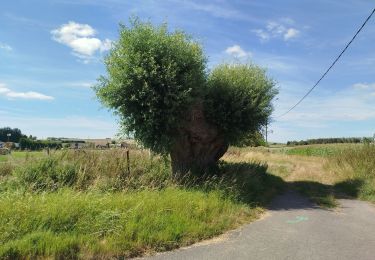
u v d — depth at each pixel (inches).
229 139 706.8
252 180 631.8
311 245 327.3
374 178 716.7
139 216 352.5
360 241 343.0
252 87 697.0
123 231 316.8
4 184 557.9
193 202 417.4
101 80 596.1
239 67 735.7
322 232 377.7
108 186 523.5
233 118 671.1
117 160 644.7
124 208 364.5
